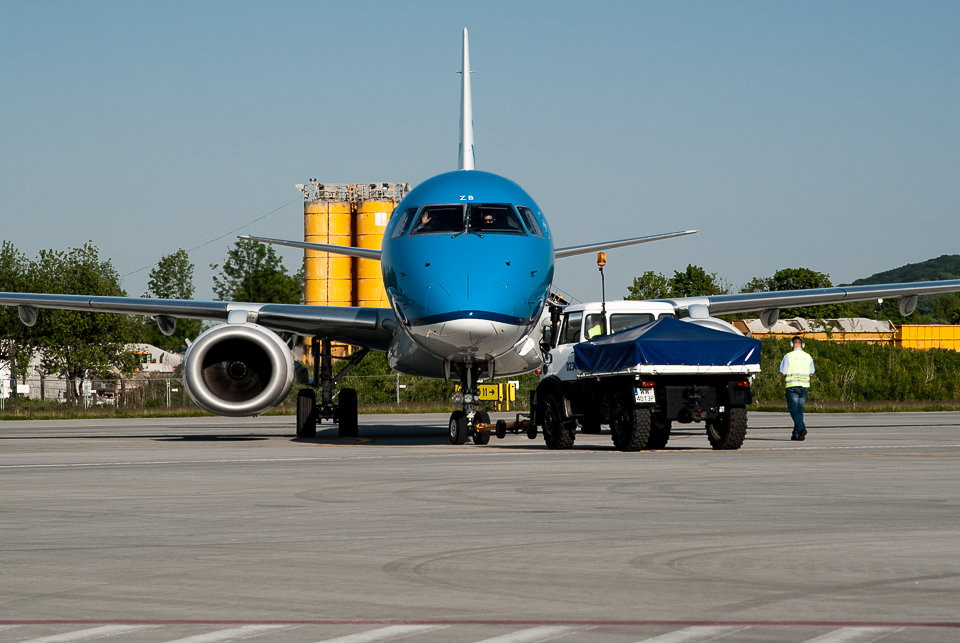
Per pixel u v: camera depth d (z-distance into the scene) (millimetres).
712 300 49031
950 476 27297
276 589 13047
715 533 17250
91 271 135750
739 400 37688
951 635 10570
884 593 12578
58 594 12828
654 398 36719
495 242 39719
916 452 37312
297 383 48969
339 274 137250
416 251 39969
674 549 15711
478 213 40500
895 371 116625
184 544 16531
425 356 45219
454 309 38469
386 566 14508
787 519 18891
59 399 136750
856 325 182250
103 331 133250
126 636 10766
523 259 39781
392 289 41250
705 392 37594
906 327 175750
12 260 141500
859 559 14805
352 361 53219
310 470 30891
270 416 99875
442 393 111375
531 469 30219
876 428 58562
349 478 27906
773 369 112125
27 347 135250
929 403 99688
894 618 11312
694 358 36656
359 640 10523
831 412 88000
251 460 35906
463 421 43844
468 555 15305
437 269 39156
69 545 16484
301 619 11453
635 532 17406
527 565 14500
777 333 170625
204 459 36688
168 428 71750
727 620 11266
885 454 36094
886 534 17078
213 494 24000
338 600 12391
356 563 14750
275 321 48125
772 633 10680
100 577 13883
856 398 110625
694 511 20094
